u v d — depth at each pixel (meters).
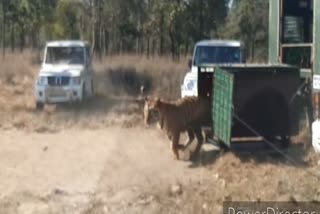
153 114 10.09
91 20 42.09
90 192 8.03
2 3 40.22
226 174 8.70
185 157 10.06
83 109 15.53
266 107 9.83
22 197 7.81
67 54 17.25
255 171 8.82
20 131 12.48
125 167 9.46
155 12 36.31
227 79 9.60
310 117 10.54
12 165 9.59
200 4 36.97
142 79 20.53
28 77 22.72
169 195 7.83
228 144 9.62
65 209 7.33
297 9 12.35
